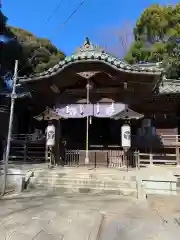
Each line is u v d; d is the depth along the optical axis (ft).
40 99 58.08
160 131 56.80
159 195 32.89
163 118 56.70
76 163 50.26
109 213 23.45
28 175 37.99
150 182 34.88
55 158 48.44
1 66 84.38
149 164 49.62
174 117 56.29
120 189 32.73
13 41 86.22
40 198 30.04
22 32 102.99
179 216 22.72
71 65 45.73
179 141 55.16
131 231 18.86
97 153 49.98
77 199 29.48
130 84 49.21
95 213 23.30
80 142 55.93
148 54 106.11
